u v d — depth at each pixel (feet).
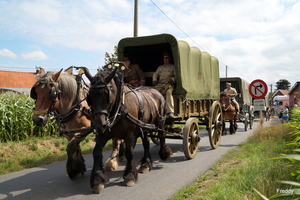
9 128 29.12
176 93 22.61
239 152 24.91
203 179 17.08
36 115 14.64
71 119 16.78
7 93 32.86
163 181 17.22
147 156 19.89
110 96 14.08
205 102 30.37
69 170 16.90
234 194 13.15
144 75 24.18
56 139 30.30
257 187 13.25
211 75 31.30
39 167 21.65
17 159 23.62
